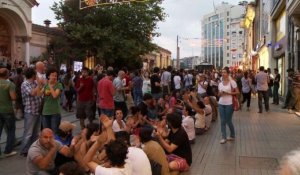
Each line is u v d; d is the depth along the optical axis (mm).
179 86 21031
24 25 29188
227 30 105688
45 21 37188
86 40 35594
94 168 5727
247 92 20531
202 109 13219
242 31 96562
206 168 8742
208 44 69188
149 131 6973
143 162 5918
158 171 6512
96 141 6133
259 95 19516
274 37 31984
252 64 58062
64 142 7402
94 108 13703
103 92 12594
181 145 8141
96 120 15742
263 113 19312
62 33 35750
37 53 32500
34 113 9805
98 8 35906
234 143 11703
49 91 9875
